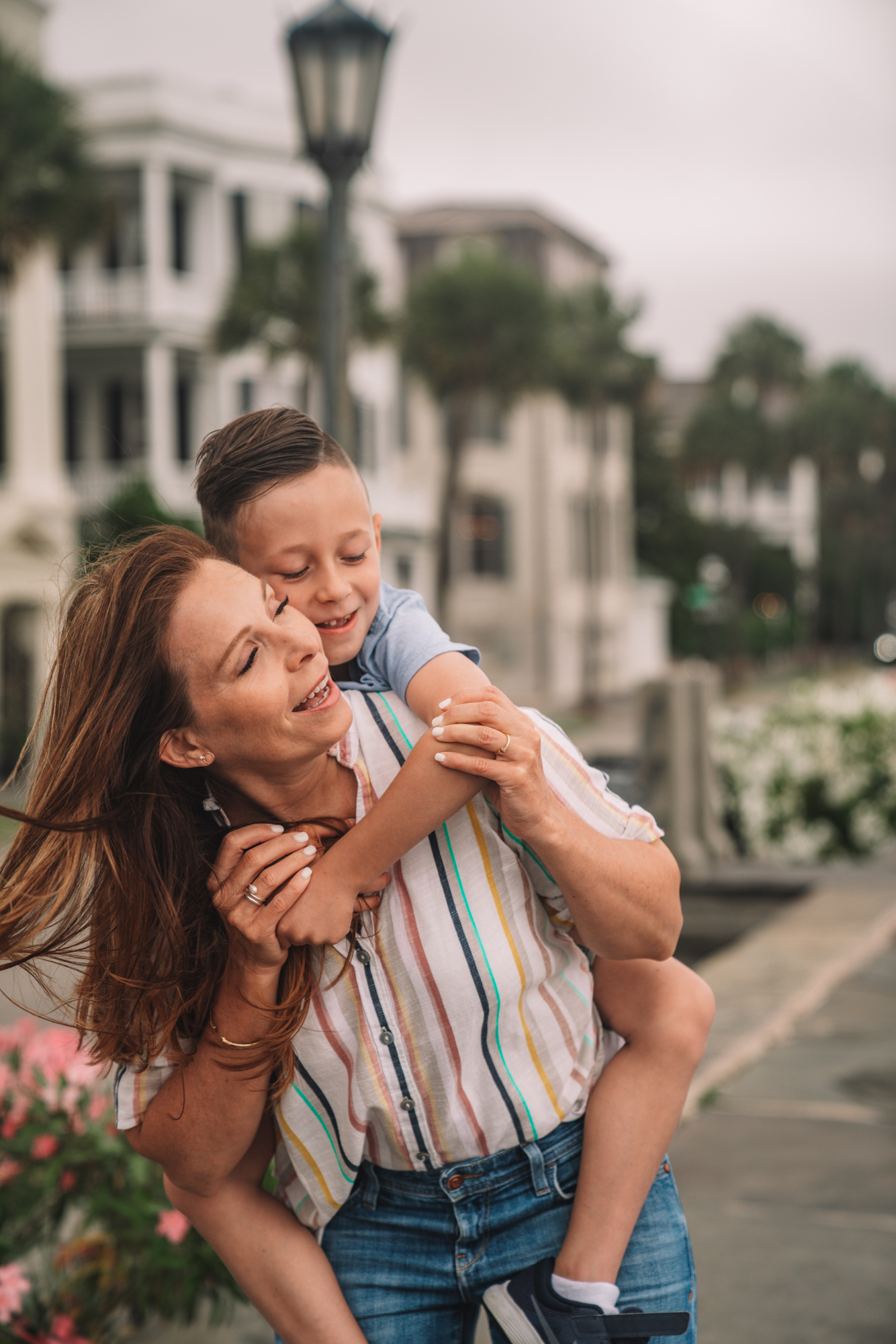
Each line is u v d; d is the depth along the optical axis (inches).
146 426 1230.9
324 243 243.4
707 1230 156.9
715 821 429.1
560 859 59.1
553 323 1242.0
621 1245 64.6
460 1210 64.8
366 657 67.8
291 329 1051.9
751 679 2299.5
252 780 61.1
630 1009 67.9
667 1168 70.4
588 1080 66.2
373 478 1406.3
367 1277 66.9
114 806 60.0
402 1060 62.2
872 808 451.5
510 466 1740.9
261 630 58.0
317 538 63.6
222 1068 61.5
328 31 234.7
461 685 62.2
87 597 61.1
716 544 2475.4
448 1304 66.5
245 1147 64.1
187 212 1268.5
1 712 808.3
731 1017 244.4
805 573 2933.1
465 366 1197.7
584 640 1845.5
